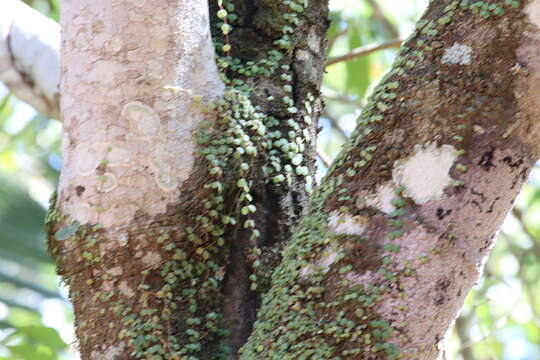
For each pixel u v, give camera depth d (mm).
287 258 5055
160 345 5090
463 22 5043
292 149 5270
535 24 5016
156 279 5109
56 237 5117
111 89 5121
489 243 5027
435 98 5023
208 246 5152
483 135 5008
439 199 5004
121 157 5105
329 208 5043
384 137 5039
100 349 5102
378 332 4973
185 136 5133
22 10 5613
